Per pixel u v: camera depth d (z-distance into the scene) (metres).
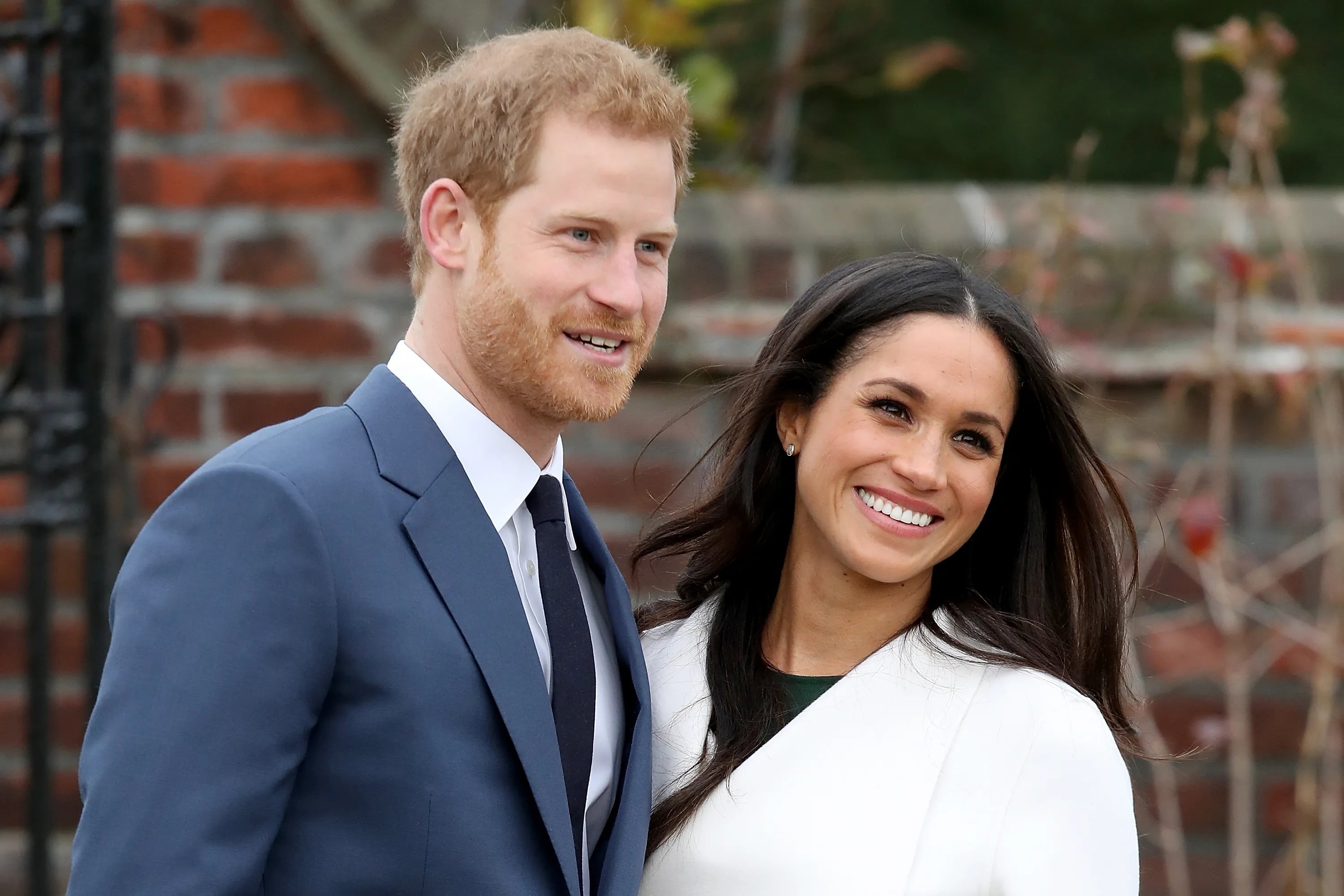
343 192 11.72
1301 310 12.00
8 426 11.58
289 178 11.70
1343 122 18.70
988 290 7.41
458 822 6.23
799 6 16.59
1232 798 11.95
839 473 7.38
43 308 9.76
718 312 11.92
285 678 6.02
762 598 8.14
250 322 11.68
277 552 6.11
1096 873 6.86
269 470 6.23
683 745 7.71
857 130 18.94
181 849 5.85
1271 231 12.19
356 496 6.39
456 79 6.71
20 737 11.66
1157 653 11.77
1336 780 11.80
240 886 5.93
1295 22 18.97
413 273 7.01
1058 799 6.97
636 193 6.59
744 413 7.96
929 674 7.42
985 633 7.54
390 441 6.61
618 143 6.57
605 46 6.71
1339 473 11.80
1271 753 11.93
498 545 6.67
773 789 7.33
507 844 6.36
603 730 7.18
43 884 9.77
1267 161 12.34
